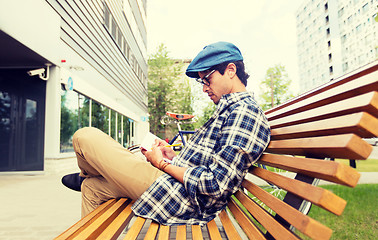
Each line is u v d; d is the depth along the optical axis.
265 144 1.23
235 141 1.19
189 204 1.27
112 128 13.71
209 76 1.54
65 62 7.54
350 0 43.59
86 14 9.33
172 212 1.27
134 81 20.16
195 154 1.45
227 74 1.51
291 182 0.84
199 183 1.18
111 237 0.96
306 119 0.98
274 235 0.82
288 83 26.89
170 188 1.27
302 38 59.69
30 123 7.04
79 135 1.38
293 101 1.37
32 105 7.05
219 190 1.16
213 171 1.18
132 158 1.35
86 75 9.38
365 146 0.64
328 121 0.80
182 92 33.00
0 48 5.77
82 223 1.11
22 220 2.95
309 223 0.64
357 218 2.77
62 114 7.66
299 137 0.98
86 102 9.64
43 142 6.99
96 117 10.90
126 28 16.61
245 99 1.38
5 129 7.04
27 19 5.65
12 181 5.80
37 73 6.51
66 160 7.68
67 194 4.42
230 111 1.37
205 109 29.53
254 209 1.07
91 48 9.87
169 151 1.96
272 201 0.91
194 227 1.26
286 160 0.94
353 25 43.25
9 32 5.04
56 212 3.29
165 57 34.09
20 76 7.05
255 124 1.23
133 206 1.30
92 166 1.38
